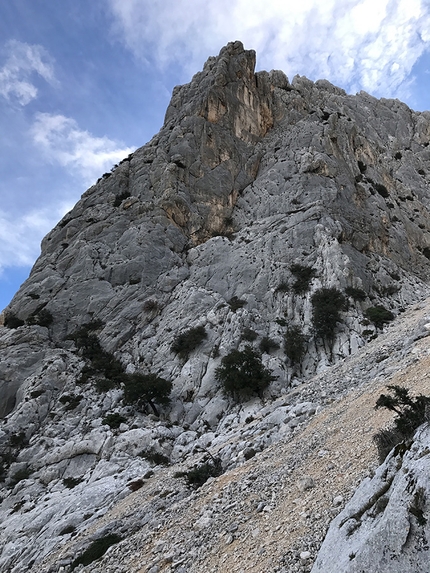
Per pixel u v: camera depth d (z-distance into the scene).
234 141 73.25
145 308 50.38
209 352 42.06
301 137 73.44
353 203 62.62
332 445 13.31
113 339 47.50
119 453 30.48
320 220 56.03
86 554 15.02
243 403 35.69
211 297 49.59
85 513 22.48
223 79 77.50
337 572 6.03
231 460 20.27
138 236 58.22
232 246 57.66
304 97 89.00
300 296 47.31
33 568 17.77
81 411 37.41
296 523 9.11
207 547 10.73
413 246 67.75
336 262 48.72
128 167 72.69
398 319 42.78
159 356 44.12
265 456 17.27
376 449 10.17
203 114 73.69
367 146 79.25
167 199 61.97
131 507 19.94
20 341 47.25
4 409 40.31
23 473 31.66
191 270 56.19
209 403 36.97
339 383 25.44
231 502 13.05
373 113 106.94
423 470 6.16
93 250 58.06
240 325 43.28
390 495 6.57
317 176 64.12
